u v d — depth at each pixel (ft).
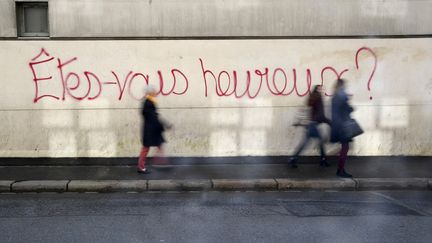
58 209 25.16
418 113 35.65
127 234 21.02
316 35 34.53
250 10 34.04
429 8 34.88
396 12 34.76
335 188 29.81
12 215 23.97
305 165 34.55
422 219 23.53
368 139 35.70
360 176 31.17
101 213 24.39
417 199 27.76
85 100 34.14
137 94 34.32
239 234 21.06
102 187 28.96
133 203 26.50
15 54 33.50
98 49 33.81
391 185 29.94
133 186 29.09
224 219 23.39
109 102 34.27
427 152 36.09
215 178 30.50
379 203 26.73
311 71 34.83
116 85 34.14
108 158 34.71
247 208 25.49
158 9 33.71
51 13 33.27
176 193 28.91
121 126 34.50
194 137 34.86
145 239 20.36
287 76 34.76
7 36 33.27
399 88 35.40
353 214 24.38
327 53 34.76
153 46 33.99
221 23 33.99
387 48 35.01
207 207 25.67
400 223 22.81
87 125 34.37
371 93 35.32
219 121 34.83
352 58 34.91
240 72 34.53
